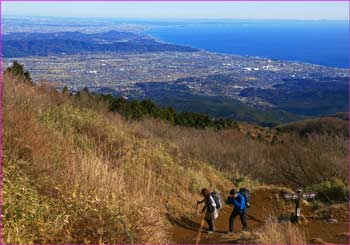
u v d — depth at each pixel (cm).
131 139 1377
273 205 1320
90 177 721
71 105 1473
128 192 778
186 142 1883
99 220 534
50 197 619
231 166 1794
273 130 3497
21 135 768
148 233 577
